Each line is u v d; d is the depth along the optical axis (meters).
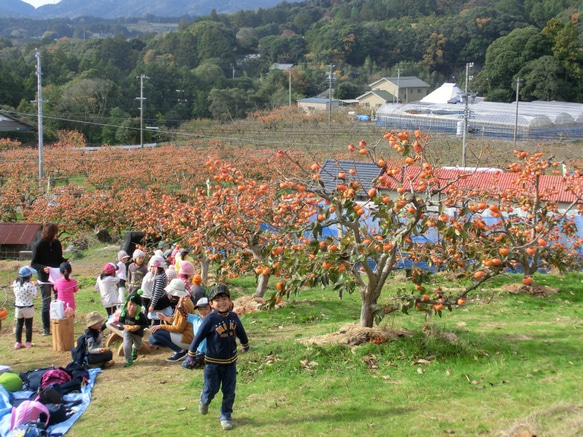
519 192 13.79
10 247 22.53
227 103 74.25
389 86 94.50
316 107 80.69
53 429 6.58
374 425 6.21
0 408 6.99
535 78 76.00
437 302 8.16
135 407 7.11
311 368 7.91
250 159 37.22
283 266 8.84
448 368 7.71
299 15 143.25
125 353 8.78
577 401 6.39
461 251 10.68
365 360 7.97
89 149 53.09
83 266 19.69
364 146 8.16
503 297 12.64
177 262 10.92
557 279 14.30
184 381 7.98
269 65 112.38
